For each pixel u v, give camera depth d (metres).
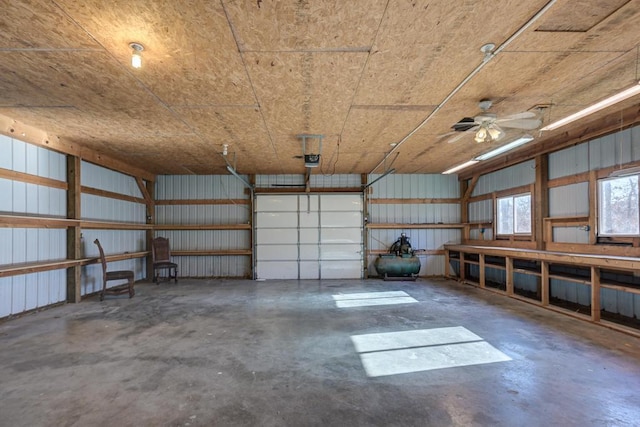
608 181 4.77
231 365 3.14
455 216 8.98
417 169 8.38
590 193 5.00
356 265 8.79
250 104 3.86
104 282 6.05
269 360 3.26
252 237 8.75
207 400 2.51
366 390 2.65
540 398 2.51
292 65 2.95
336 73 3.11
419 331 4.13
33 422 2.22
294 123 4.59
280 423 2.21
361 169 8.33
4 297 4.61
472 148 6.14
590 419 2.23
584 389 2.64
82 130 4.91
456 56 2.82
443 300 5.95
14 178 4.79
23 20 2.27
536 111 4.16
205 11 2.19
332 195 8.84
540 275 5.44
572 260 4.63
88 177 6.43
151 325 4.45
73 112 4.12
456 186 9.01
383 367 3.09
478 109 4.09
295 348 3.57
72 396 2.56
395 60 2.88
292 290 7.04
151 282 8.11
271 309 5.33
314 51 2.71
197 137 5.27
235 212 8.94
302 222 8.80
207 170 8.28
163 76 3.14
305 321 4.62
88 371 3.01
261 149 6.11
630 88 3.30
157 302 5.88
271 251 8.75
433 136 5.28
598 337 3.86
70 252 5.86
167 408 2.39
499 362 3.17
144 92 3.51
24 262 4.97
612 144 4.68
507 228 7.25
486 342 3.72
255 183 8.91
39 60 2.83
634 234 4.38
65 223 5.57
